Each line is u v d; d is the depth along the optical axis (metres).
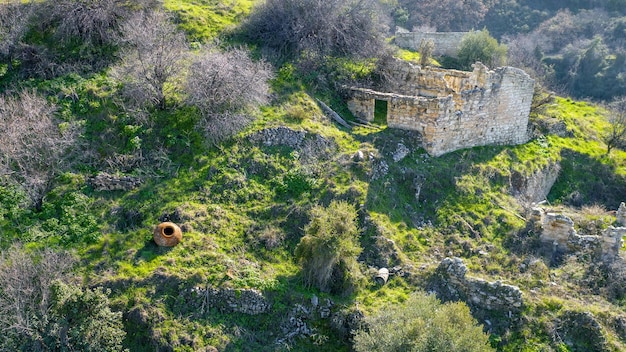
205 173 19.97
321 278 17.02
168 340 15.55
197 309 16.31
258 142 21.17
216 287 16.62
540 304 17.23
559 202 26.08
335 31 26.92
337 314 16.59
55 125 20.72
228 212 19.05
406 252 19.23
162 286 16.48
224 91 21.19
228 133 21.02
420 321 14.47
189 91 21.31
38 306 15.23
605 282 18.47
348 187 20.02
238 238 18.38
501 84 24.62
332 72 25.67
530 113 28.61
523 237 20.73
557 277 18.83
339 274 17.22
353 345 15.70
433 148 22.91
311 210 19.22
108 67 23.52
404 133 23.14
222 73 21.17
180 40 23.94
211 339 15.80
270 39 26.11
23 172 18.94
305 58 25.70
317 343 16.31
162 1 27.20
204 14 27.34
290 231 18.84
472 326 14.67
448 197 21.72
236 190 19.67
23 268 15.72
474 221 21.17
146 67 21.73
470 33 34.91
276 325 16.47
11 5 24.77
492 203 22.22
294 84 24.36
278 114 22.48
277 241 18.41
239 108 21.70
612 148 29.14
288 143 21.36
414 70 25.67
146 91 21.44
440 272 18.00
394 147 22.23
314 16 26.39
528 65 43.75
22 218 18.09
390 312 15.66
